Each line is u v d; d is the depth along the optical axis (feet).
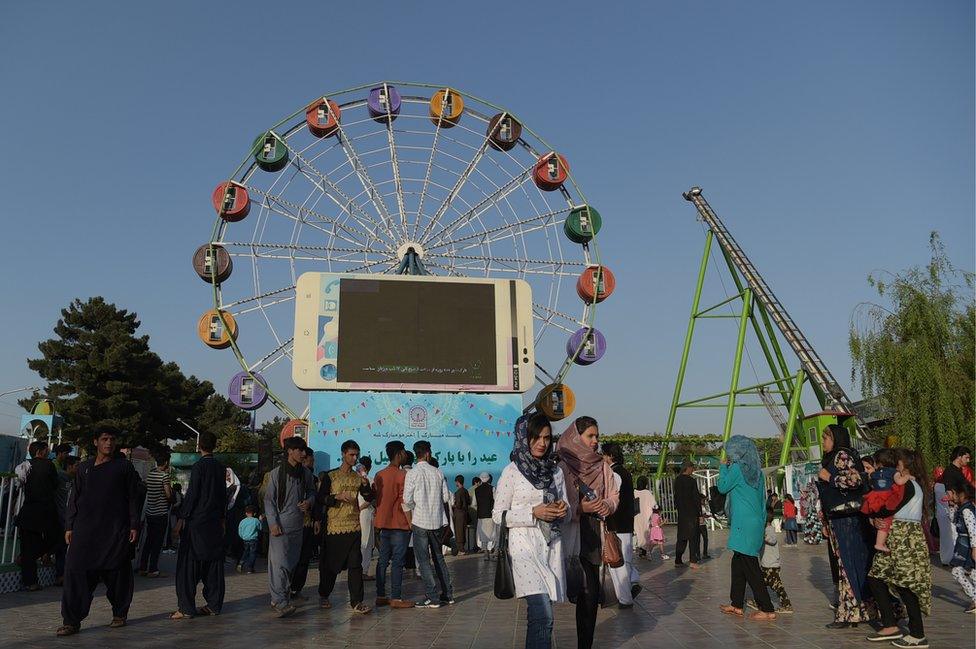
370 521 45.73
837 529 25.90
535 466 18.69
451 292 74.64
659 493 107.45
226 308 79.20
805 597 33.68
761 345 115.44
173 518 48.55
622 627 26.68
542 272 87.15
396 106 88.74
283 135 84.53
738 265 112.47
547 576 17.90
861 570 25.25
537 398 82.99
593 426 22.06
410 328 73.05
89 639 24.29
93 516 26.02
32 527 36.40
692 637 24.45
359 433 70.33
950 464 33.45
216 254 79.46
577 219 87.25
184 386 196.03
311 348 71.15
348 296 72.90
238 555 54.70
